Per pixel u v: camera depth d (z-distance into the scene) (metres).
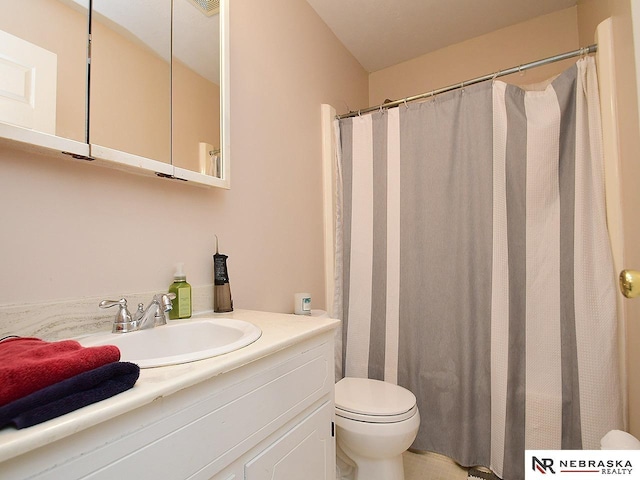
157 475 0.51
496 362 1.45
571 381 1.33
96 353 0.50
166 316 0.98
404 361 1.70
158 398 0.50
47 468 0.39
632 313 1.14
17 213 0.72
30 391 0.42
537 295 1.41
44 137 0.73
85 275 0.84
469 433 1.51
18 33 0.73
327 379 0.97
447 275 1.61
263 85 1.46
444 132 1.64
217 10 1.22
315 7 1.85
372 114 1.86
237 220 1.30
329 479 0.96
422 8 1.88
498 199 1.48
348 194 1.90
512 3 1.85
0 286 0.70
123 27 0.94
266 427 0.73
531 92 1.46
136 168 0.92
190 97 1.11
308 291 1.71
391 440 1.17
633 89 1.01
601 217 1.28
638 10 0.52
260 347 0.71
